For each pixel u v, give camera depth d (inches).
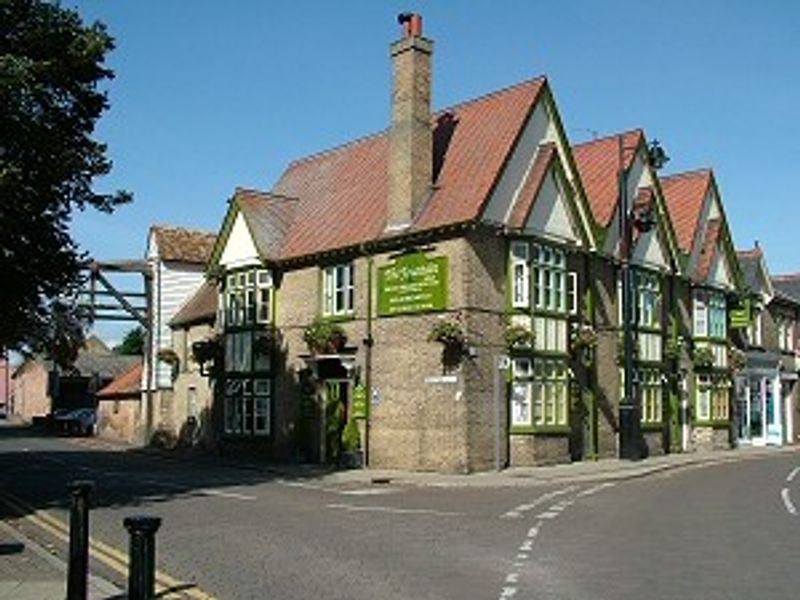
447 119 1143.6
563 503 666.2
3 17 656.4
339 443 1088.2
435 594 357.7
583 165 1301.7
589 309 1122.0
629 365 1114.1
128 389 1775.3
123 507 659.4
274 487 824.3
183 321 1481.3
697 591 359.3
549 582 378.0
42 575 394.3
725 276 1450.5
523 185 1045.8
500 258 1008.2
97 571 422.6
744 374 1518.2
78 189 722.8
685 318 1363.2
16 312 740.7
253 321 1240.2
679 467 1059.9
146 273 1654.8
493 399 976.9
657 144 1274.6
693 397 1365.7
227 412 1283.2
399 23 1074.7
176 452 1366.9
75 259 746.2
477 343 965.2
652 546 464.8
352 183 1235.9
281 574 402.9
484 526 545.6
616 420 1160.8
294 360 1184.8
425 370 991.0
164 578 397.1
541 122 1082.1
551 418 1037.2
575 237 1099.3
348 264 1117.1
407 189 1040.8
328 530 534.6
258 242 1226.0
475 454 948.0
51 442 1737.2
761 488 756.0
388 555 446.3
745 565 412.5
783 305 1701.5
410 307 1013.8
